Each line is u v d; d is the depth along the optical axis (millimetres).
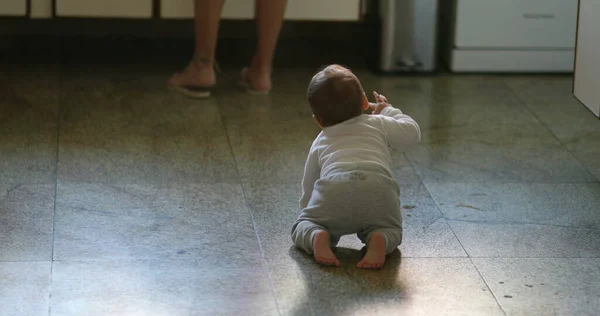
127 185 2799
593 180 2984
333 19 4047
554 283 2281
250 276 2260
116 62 4047
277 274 2273
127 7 3912
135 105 3523
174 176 2887
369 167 2309
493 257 2414
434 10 3979
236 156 3076
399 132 2449
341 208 2293
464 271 2326
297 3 4000
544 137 3377
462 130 3420
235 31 4309
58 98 3551
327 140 2412
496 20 4047
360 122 2422
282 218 2617
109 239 2438
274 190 2812
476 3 4016
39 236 2434
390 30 3977
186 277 2244
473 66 4105
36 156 2994
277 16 3592
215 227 2539
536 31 4078
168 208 2650
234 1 3953
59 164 2938
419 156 3152
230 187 2820
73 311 2066
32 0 3830
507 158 3160
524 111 3652
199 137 3232
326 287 2215
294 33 4391
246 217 2613
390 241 2312
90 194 2721
